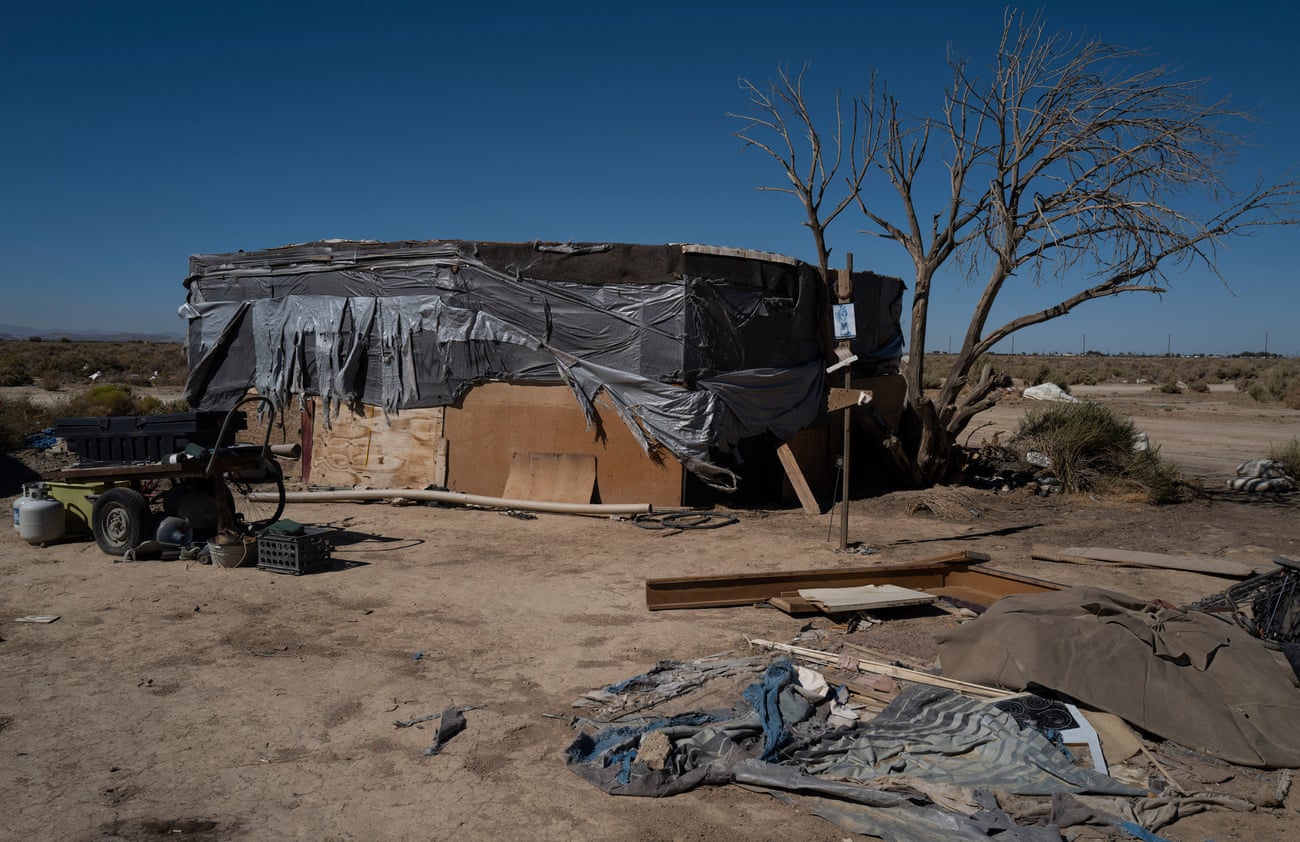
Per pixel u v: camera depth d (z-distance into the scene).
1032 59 12.51
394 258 13.95
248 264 15.37
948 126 13.21
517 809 4.42
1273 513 13.59
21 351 73.50
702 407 12.47
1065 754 4.80
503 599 8.31
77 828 4.19
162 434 9.79
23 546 10.21
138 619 7.50
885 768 4.73
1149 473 14.83
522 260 13.16
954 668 5.97
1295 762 4.88
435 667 6.45
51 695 5.84
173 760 4.93
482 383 13.52
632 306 12.77
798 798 4.49
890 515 13.10
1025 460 15.99
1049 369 59.53
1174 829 4.24
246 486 14.37
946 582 8.95
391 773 4.80
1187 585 9.09
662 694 5.80
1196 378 63.12
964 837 4.00
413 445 13.95
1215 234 12.12
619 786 4.60
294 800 4.49
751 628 7.45
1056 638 5.71
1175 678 5.45
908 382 14.81
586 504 12.66
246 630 7.25
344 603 8.09
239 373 15.66
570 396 13.09
